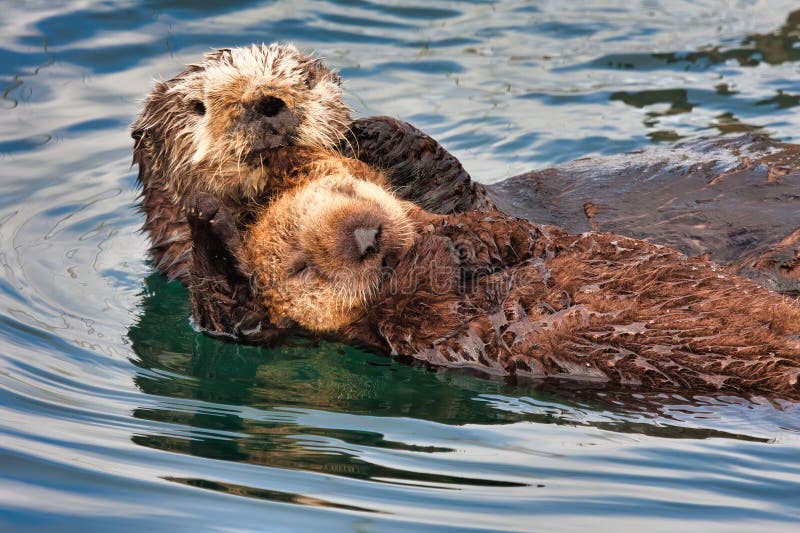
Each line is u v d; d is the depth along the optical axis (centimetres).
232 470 977
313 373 1223
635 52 2238
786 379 1011
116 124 1898
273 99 1223
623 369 1058
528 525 884
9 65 2050
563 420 1084
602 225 1370
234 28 2223
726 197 1382
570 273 1105
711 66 2175
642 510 912
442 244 1154
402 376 1162
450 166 1369
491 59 2209
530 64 2197
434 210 1370
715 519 898
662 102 2039
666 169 1499
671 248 1198
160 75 2016
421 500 924
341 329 1202
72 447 1005
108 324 1356
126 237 1614
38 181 1725
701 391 1041
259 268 1193
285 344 1238
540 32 2341
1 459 961
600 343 1063
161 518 878
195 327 1311
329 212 1138
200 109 1309
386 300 1167
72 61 2075
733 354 1027
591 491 946
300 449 1031
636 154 1614
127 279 1491
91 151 1827
